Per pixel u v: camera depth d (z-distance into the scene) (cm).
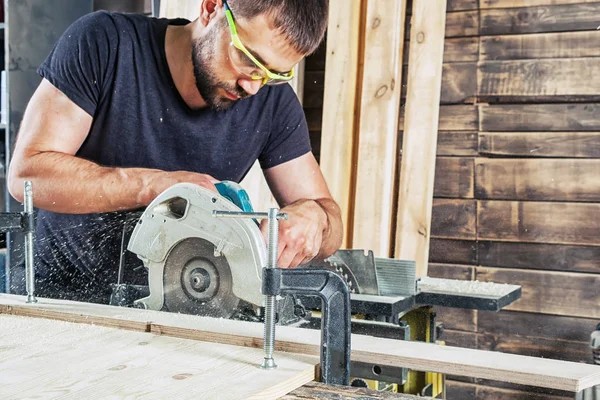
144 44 200
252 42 159
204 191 136
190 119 204
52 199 172
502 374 106
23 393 92
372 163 281
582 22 265
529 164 273
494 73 278
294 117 218
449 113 285
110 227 196
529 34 272
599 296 264
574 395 267
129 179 165
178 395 92
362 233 280
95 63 193
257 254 132
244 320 137
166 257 141
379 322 157
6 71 293
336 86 289
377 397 98
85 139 201
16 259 286
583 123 265
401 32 284
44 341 121
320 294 108
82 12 328
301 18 156
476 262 282
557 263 270
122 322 133
